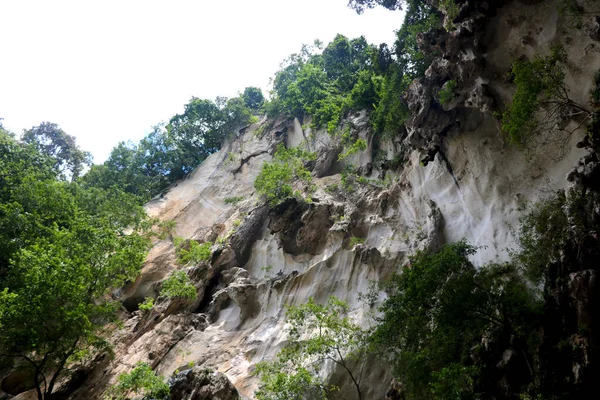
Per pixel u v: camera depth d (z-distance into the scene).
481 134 26.03
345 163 38.53
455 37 24.34
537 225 20.28
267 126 50.88
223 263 36.41
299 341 25.23
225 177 50.06
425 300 18.03
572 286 16.61
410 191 30.08
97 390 30.42
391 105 31.25
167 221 46.56
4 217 35.72
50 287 25.58
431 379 17.78
